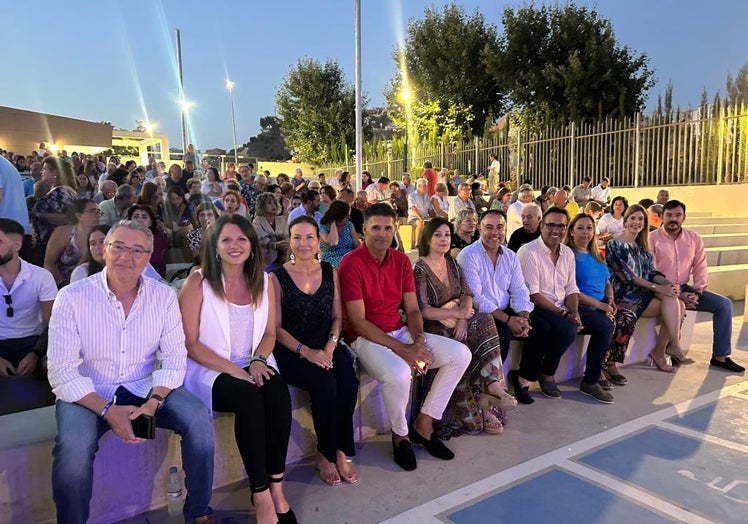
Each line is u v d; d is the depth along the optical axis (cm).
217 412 313
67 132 2036
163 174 1244
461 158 1956
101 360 271
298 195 1012
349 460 339
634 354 540
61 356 258
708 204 1230
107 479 281
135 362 279
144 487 293
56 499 241
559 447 366
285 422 287
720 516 287
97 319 265
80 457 240
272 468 281
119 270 266
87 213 442
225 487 321
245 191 1098
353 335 379
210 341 306
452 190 1575
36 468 265
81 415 252
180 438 298
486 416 392
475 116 2430
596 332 451
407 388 342
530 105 2136
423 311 392
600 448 364
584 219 491
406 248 1106
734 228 1116
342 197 831
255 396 281
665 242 550
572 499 303
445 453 354
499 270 439
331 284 359
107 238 268
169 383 275
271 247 672
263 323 318
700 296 534
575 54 1958
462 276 411
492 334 392
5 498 258
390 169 2392
